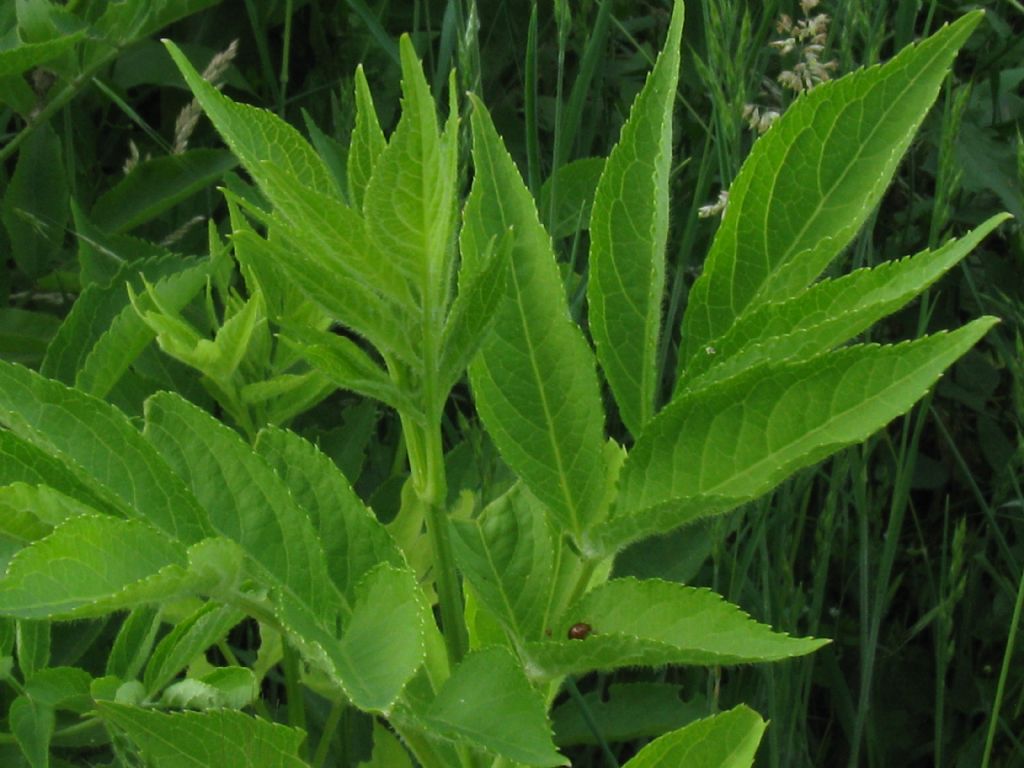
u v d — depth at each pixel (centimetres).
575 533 71
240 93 162
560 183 124
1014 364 114
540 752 64
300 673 94
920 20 154
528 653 70
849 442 65
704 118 148
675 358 133
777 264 70
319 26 158
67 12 123
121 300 103
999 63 146
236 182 120
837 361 65
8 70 114
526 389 71
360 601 67
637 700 106
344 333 131
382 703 63
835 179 70
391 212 63
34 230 131
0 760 92
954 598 110
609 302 72
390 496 109
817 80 117
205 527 67
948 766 128
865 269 67
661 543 107
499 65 159
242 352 91
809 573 133
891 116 69
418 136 62
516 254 72
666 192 71
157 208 129
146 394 103
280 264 66
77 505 66
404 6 163
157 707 76
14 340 116
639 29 162
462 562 72
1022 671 122
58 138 133
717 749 72
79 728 89
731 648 67
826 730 127
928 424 143
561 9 116
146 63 151
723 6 110
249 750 69
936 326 142
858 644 127
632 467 69
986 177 137
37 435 66
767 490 67
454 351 68
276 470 70
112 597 62
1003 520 136
